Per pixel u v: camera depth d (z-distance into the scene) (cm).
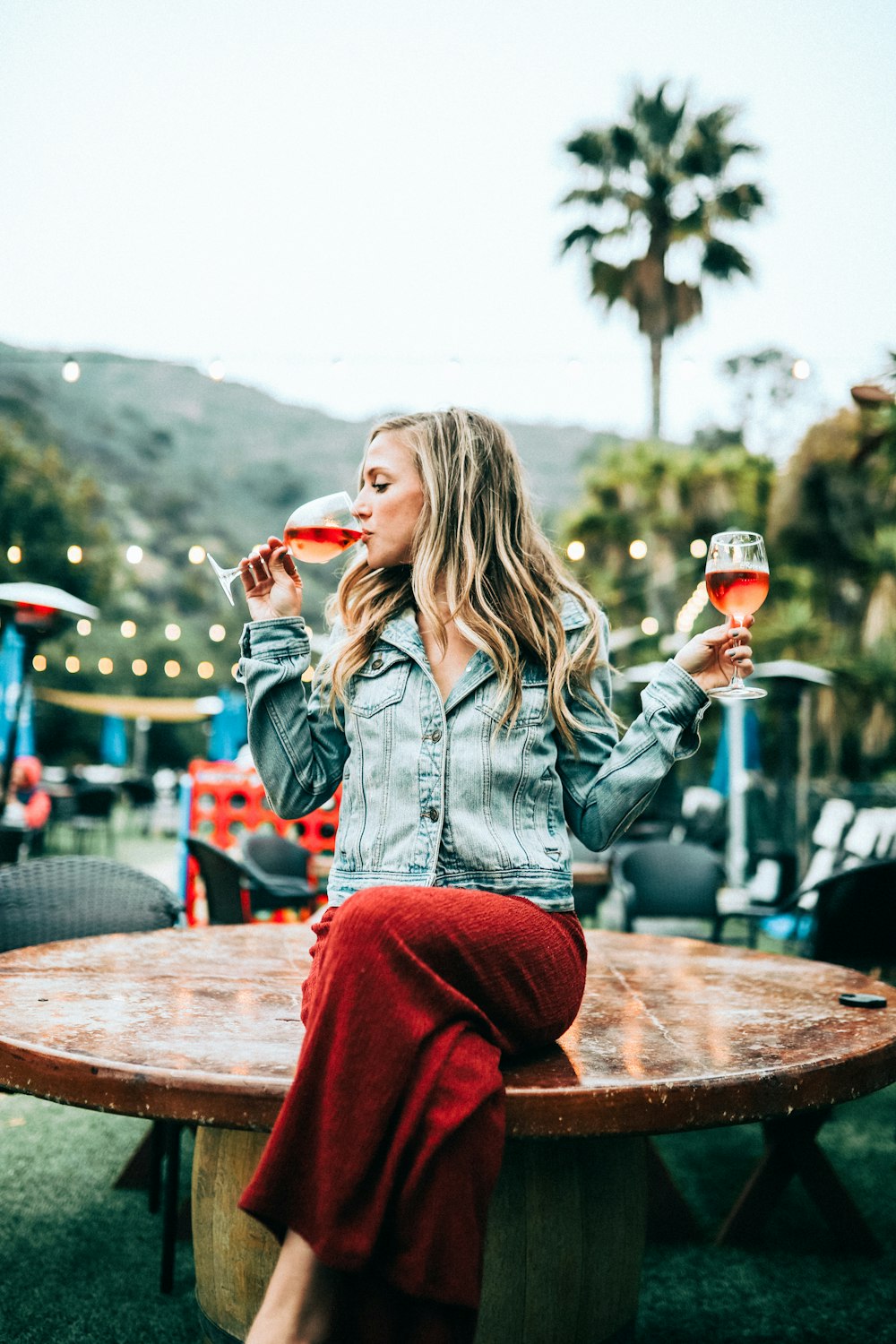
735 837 852
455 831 136
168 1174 218
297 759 151
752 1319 207
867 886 327
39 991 156
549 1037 128
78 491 2533
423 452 154
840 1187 241
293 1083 106
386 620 151
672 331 1780
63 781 1858
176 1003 150
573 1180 143
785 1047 131
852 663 1184
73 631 2986
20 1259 229
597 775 150
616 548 1477
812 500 1353
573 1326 143
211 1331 150
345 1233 101
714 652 150
